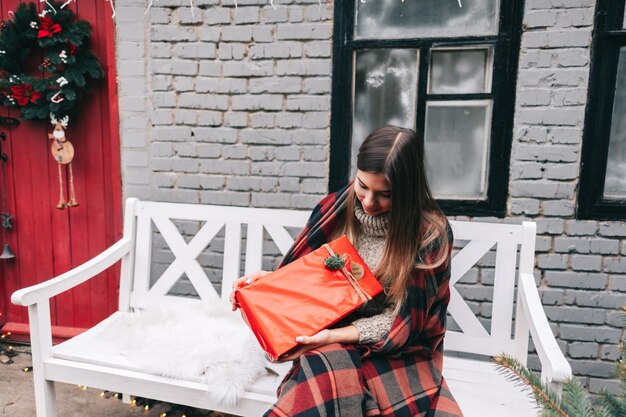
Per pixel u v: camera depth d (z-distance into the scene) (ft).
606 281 6.79
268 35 7.27
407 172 4.38
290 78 7.32
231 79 7.48
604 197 6.84
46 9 8.11
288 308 4.41
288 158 7.50
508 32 6.63
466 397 5.08
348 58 7.15
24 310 9.27
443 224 4.70
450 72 7.09
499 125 6.85
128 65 7.68
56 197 8.73
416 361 4.57
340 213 5.37
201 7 7.37
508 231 6.03
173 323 6.29
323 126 7.34
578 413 3.26
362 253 5.05
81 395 7.65
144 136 7.84
